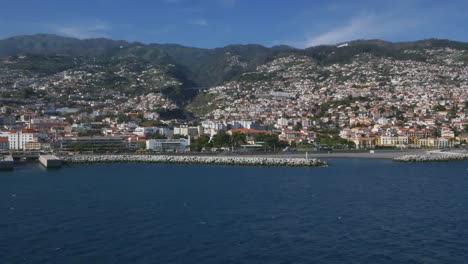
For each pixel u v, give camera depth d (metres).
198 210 142.88
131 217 133.62
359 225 124.31
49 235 114.94
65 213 138.88
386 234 115.56
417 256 99.31
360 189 184.25
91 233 116.50
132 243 108.25
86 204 152.50
